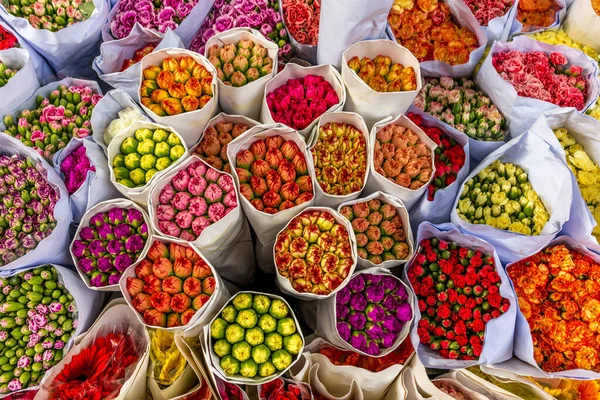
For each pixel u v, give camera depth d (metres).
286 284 1.19
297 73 1.43
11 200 1.34
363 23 1.34
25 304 1.27
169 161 1.23
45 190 1.34
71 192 1.36
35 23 1.50
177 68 1.30
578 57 1.57
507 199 1.38
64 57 1.59
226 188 1.20
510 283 1.23
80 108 1.45
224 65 1.38
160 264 1.12
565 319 1.27
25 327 1.25
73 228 1.40
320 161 1.33
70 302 1.29
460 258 1.33
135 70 1.46
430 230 1.36
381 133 1.38
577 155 1.45
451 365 1.26
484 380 1.31
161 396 1.29
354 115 1.35
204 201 1.19
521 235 1.25
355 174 1.32
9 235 1.30
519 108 1.49
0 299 1.27
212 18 1.68
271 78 1.39
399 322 1.28
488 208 1.38
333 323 1.22
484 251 1.34
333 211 1.22
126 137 1.27
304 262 1.19
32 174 1.35
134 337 1.33
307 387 1.30
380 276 1.29
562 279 1.29
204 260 1.14
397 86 1.35
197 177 1.21
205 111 1.27
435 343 1.26
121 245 1.27
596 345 1.23
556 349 1.25
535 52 1.61
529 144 1.38
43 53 1.55
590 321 1.24
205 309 1.10
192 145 1.40
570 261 1.30
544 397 1.31
